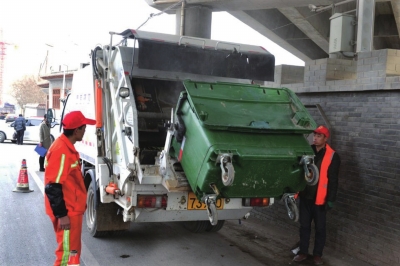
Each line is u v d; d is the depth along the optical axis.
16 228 6.60
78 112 4.27
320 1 12.28
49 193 3.93
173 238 6.50
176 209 5.10
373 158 5.53
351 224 5.78
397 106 5.24
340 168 6.05
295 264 5.47
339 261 5.56
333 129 6.24
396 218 5.13
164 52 5.39
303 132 4.61
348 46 7.22
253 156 4.13
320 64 6.62
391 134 5.29
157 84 6.29
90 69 6.70
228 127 4.21
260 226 7.29
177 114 4.64
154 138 5.89
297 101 4.98
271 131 4.45
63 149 4.01
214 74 5.76
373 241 5.43
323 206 5.37
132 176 4.97
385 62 5.54
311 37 18.42
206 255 5.76
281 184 4.48
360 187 5.68
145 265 5.29
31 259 5.31
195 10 13.59
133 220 5.17
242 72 5.95
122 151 5.32
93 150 6.36
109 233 6.24
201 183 4.20
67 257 4.01
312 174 4.38
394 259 5.12
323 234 5.41
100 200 5.99
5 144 20.66
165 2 13.87
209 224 6.64
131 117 5.12
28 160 14.59
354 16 7.26
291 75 7.87
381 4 15.62
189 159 4.43
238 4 13.23
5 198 8.58
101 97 6.02
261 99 4.91
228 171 3.92
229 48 5.96
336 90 6.12
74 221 4.17
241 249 6.06
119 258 5.51
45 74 32.38
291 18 16.66
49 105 31.72
